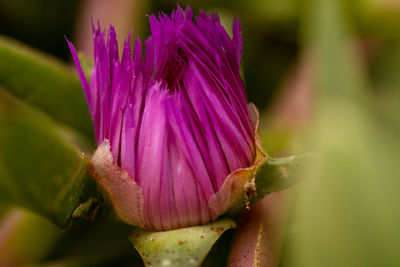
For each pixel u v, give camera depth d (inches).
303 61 9.6
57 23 11.1
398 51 9.8
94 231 9.2
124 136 7.4
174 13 7.6
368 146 6.0
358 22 9.7
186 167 7.4
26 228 8.9
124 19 10.1
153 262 7.3
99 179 7.5
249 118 7.7
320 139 6.0
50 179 7.8
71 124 8.9
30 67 8.7
